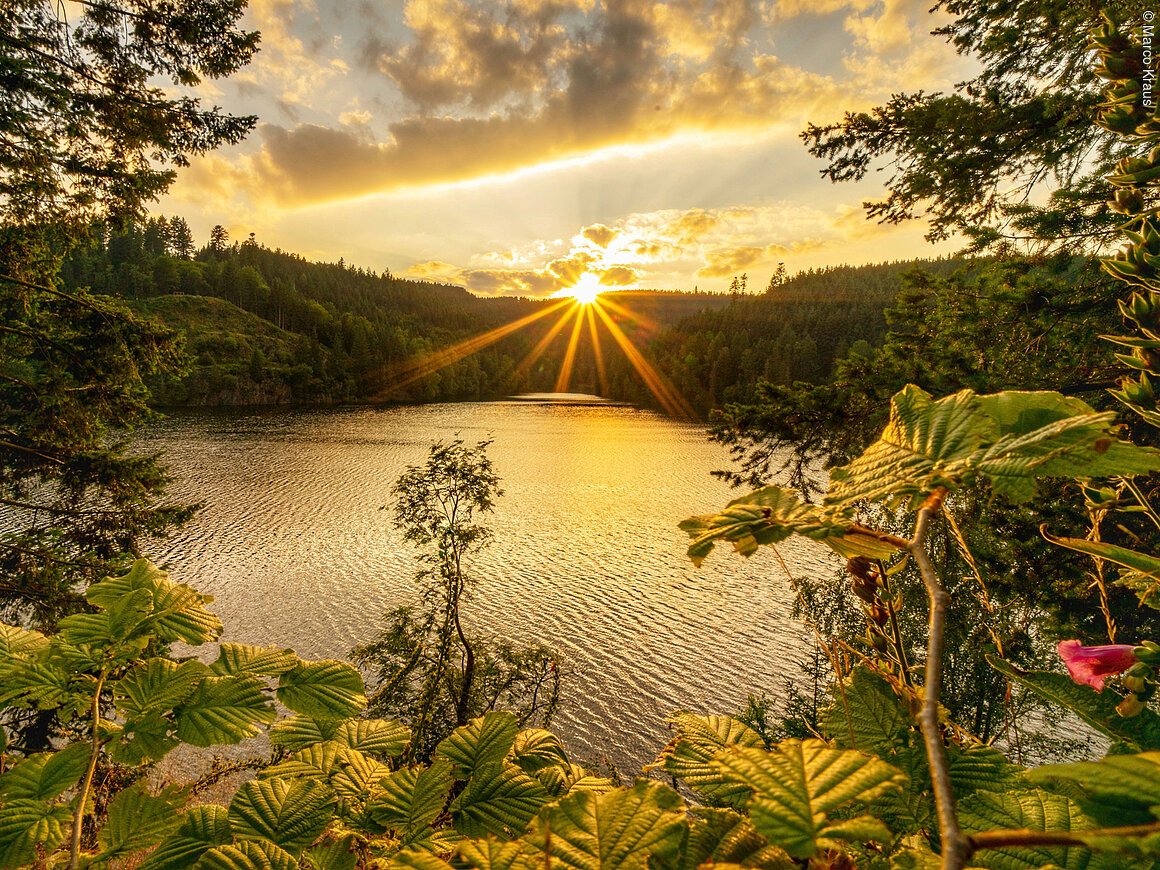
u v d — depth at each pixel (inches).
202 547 1215.6
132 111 258.8
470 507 583.5
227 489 1619.1
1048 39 195.8
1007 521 194.7
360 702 52.8
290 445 2249.0
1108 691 28.3
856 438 243.4
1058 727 444.1
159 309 4343.0
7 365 305.6
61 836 42.2
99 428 341.4
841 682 37.6
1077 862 24.4
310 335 4842.5
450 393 5009.8
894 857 28.3
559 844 24.5
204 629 52.8
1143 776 13.3
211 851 39.9
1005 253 217.9
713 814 29.6
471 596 1029.2
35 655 48.0
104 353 312.8
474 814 46.8
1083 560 194.5
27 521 946.7
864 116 229.9
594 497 1672.0
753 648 879.1
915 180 226.2
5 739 45.2
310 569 1131.3
